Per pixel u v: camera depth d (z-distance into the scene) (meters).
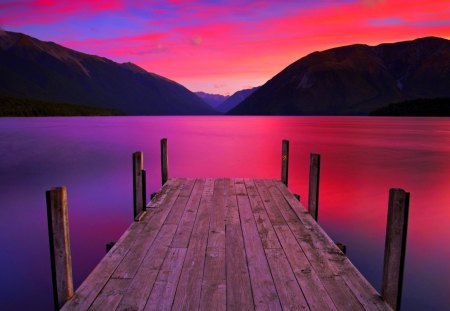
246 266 3.80
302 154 24.05
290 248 4.30
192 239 4.57
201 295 3.21
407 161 21.14
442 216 10.06
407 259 7.07
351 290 3.32
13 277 6.44
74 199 12.09
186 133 47.41
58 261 3.06
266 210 5.92
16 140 34.19
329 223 9.27
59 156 22.77
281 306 3.05
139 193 5.58
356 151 25.98
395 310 3.04
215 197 6.80
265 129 59.53
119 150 26.20
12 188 13.76
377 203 11.41
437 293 5.68
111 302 3.08
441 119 108.06
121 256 4.03
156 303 3.07
